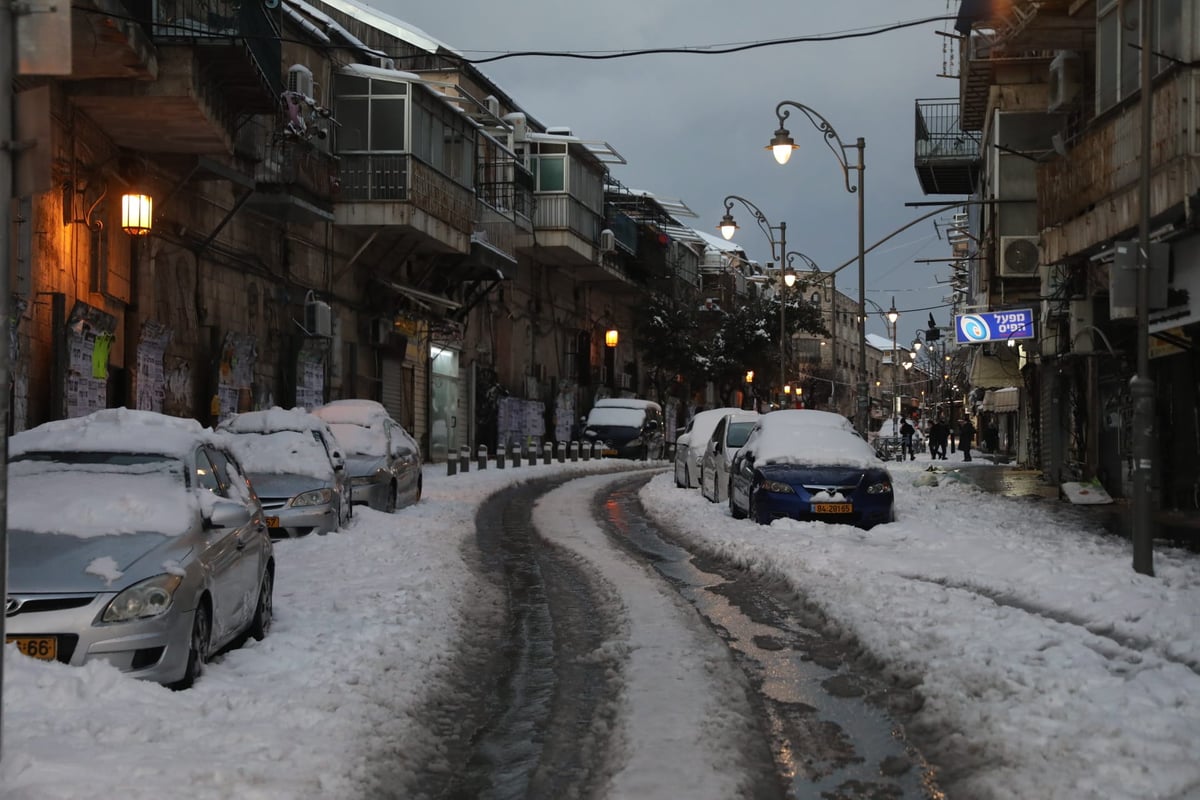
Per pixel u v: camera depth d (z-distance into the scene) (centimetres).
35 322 1655
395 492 2034
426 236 3319
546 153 4756
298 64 2930
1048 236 2023
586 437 4900
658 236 6238
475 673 848
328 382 3112
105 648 695
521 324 4884
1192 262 1655
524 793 574
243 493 978
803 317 6600
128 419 933
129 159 2005
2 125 527
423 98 3234
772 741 659
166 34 1759
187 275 2314
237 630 862
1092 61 2272
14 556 732
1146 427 1222
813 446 1866
